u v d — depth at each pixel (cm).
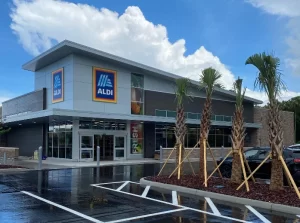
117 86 2842
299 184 1317
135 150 2972
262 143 4153
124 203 936
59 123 2753
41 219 748
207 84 1294
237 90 1164
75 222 724
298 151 1336
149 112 3083
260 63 996
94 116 2428
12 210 838
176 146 1384
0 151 2738
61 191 1146
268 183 1212
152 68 3005
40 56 2716
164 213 815
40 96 2978
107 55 2666
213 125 3438
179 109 1395
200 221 741
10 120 2933
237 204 932
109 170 1945
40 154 1959
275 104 994
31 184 1322
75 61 2580
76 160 2553
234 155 1145
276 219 769
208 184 1184
